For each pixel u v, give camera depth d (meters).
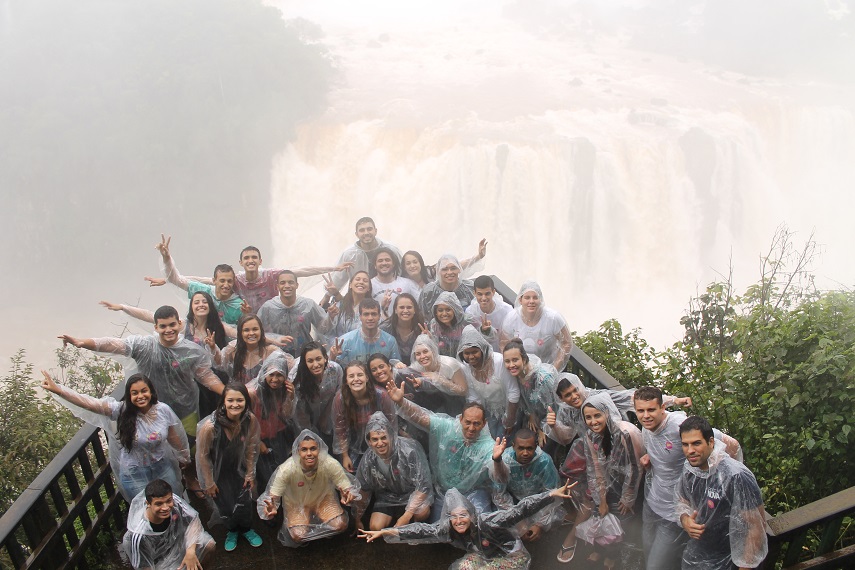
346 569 5.31
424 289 7.13
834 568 4.55
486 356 5.89
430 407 6.13
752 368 6.97
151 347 5.86
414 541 5.27
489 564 5.12
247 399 5.28
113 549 5.64
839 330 6.59
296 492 5.43
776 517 4.52
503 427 6.19
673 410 5.25
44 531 5.04
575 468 5.45
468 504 5.20
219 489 5.43
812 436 6.19
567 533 5.58
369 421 5.40
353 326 6.86
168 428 5.39
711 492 4.45
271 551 5.49
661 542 4.91
